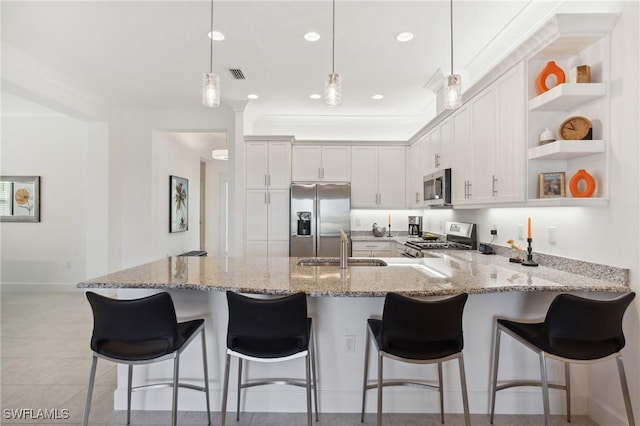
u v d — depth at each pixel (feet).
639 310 6.16
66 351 10.32
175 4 8.20
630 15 6.25
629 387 6.35
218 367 7.40
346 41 9.89
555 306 5.69
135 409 7.41
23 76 11.14
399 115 17.39
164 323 5.72
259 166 16.44
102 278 6.75
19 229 17.58
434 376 7.33
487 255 10.55
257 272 7.49
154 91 14.11
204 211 27.48
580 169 7.25
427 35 9.51
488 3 8.03
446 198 12.00
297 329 5.71
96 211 15.92
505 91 8.55
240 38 9.77
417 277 6.98
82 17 8.74
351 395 7.31
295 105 15.90
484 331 7.29
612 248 6.61
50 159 17.61
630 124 6.25
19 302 15.53
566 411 7.20
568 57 7.63
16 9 8.35
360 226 18.37
